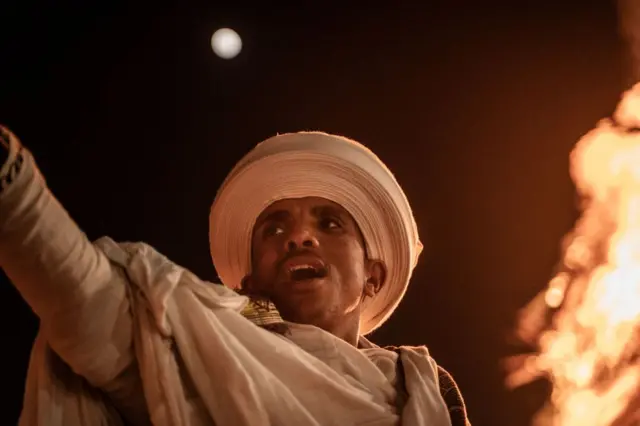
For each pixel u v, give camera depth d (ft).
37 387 6.74
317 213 8.54
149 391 6.64
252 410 6.72
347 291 8.34
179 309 6.91
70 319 6.36
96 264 6.48
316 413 7.11
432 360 8.50
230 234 8.75
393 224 8.77
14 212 6.02
